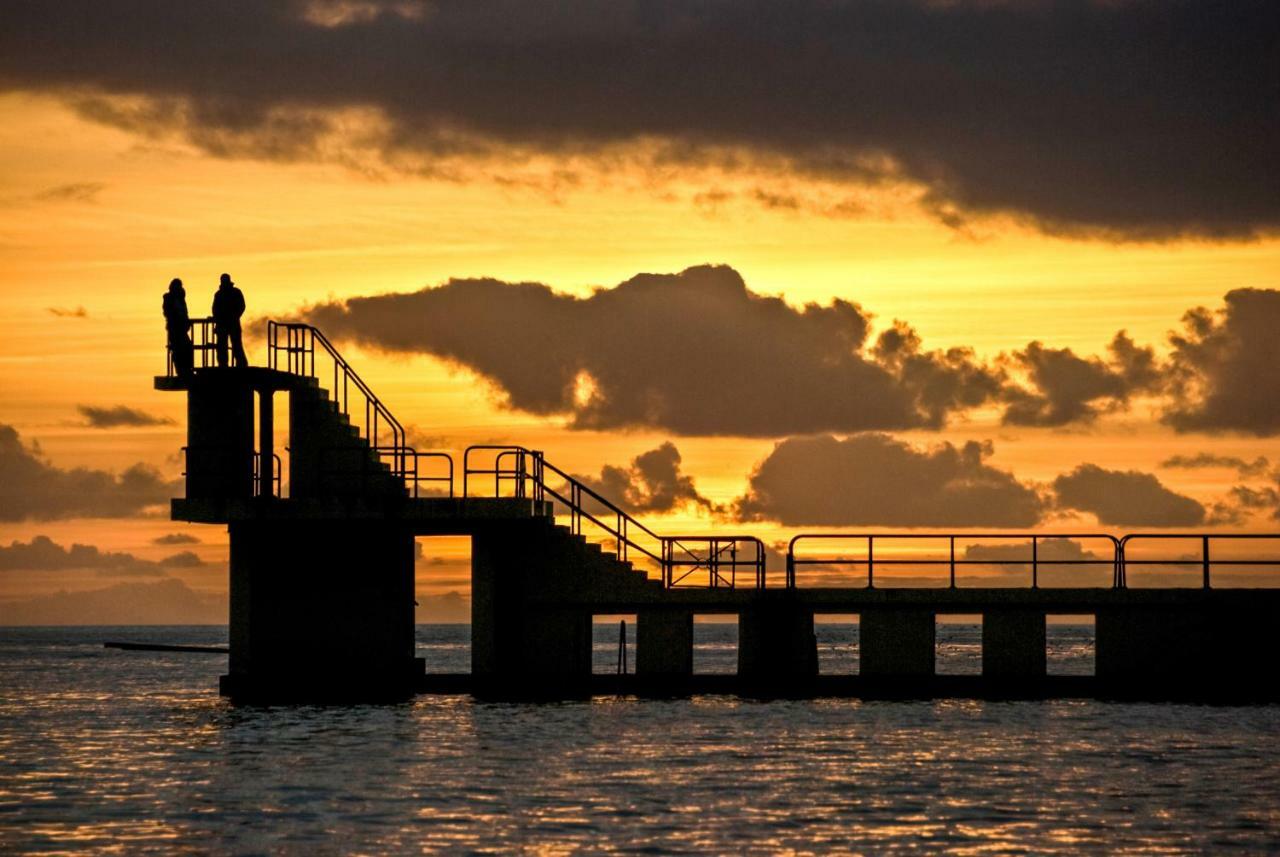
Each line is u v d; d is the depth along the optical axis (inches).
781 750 3080.7
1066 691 3826.3
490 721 3528.5
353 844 2258.9
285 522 3900.1
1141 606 3799.2
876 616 3873.0
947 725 3437.5
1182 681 3782.0
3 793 2677.2
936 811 2488.9
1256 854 2206.0
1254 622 3759.8
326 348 3956.7
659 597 3907.5
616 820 2416.3
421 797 2600.9
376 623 3900.1
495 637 3937.0
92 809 2527.1
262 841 2283.5
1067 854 2202.3
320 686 3902.6
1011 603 3833.7
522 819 2423.7
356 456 3870.6
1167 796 2618.1
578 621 3964.1
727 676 3914.9
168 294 3875.5
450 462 3902.6
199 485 3848.4
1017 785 2714.1
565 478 3976.4
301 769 2883.9
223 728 3481.8
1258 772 2847.0
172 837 2313.0
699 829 2351.1
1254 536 3789.4
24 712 4212.6
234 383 3828.7
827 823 2396.7
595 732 3339.1
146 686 5551.2
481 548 3946.9
